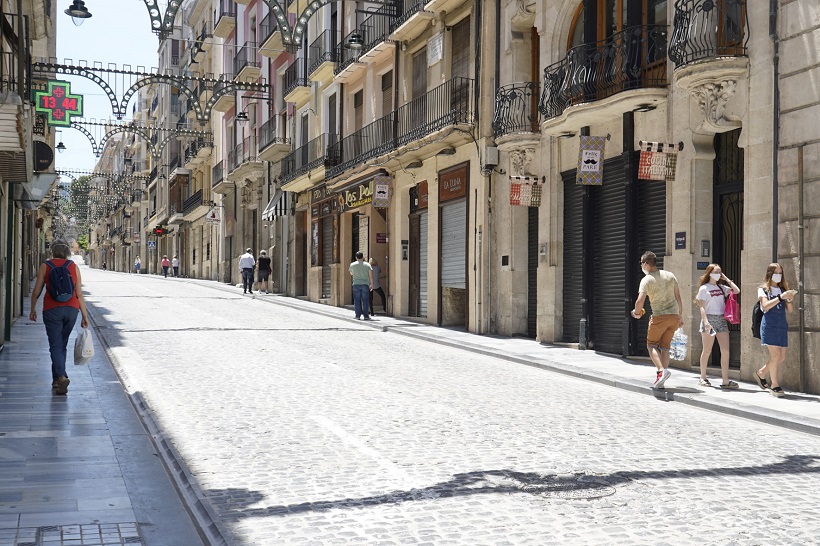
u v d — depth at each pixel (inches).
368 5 1039.6
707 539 186.5
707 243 513.0
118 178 3181.6
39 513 200.4
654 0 574.6
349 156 1099.3
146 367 476.1
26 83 602.2
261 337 662.5
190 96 943.0
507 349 619.2
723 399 392.5
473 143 790.5
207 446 279.7
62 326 381.4
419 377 462.0
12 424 305.4
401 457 265.1
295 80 1312.7
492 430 311.3
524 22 737.0
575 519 200.5
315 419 328.2
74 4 671.8
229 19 1724.9
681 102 520.7
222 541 182.7
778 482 242.1
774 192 445.1
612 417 350.0
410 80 952.3
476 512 205.9
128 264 3508.9
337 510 207.8
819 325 415.8
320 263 1210.6
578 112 594.2
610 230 610.9
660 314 423.5
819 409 364.8
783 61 440.8
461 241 820.0
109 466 248.7
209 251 2028.8
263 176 1531.7
